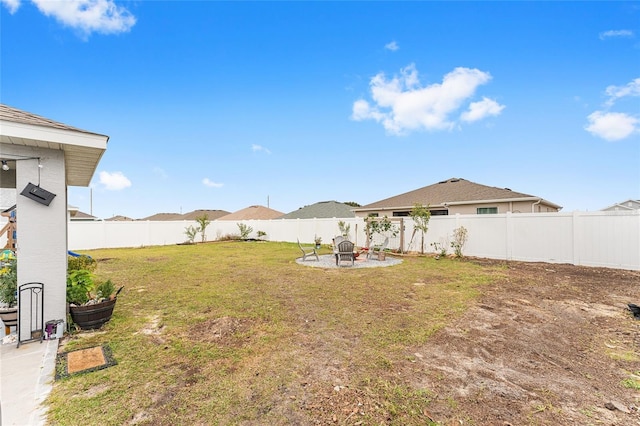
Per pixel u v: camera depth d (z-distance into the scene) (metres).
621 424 2.12
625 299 5.39
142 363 3.05
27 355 3.22
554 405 2.34
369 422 2.13
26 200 3.63
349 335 3.80
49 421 2.13
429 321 4.31
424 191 18.88
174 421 2.14
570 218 9.05
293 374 2.82
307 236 18.34
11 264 4.07
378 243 14.36
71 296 4.04
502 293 5.87
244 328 4.07
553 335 3.79
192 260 11.20
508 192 15.02
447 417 2.19
